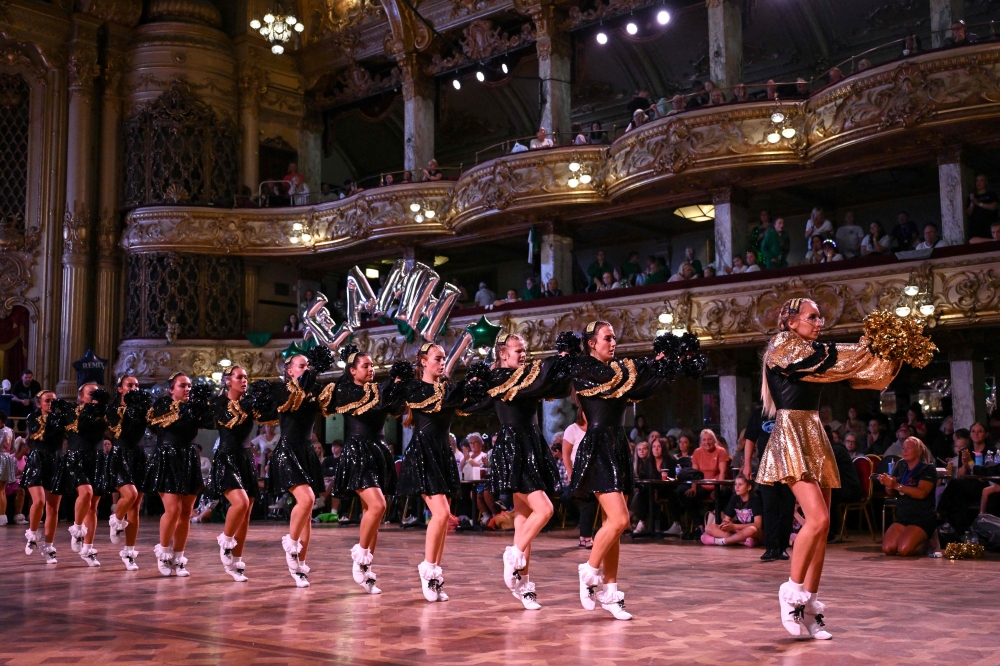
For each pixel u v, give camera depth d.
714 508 12.77
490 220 21.56
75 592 7.60
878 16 20.72
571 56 22.58
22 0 24.44
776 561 9.59
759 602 6.69
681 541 12.24
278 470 7.94
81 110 25.11
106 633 5.64
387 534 13.84
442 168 23.22
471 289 27.64
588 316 18.59
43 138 25.11
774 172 17.92
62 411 10.30
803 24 21.36
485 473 14.62
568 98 22.42
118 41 25.58
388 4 24.31
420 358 7.31
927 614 6.06
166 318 24.36
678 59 23.48
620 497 6.11
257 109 26.30
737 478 11.69
